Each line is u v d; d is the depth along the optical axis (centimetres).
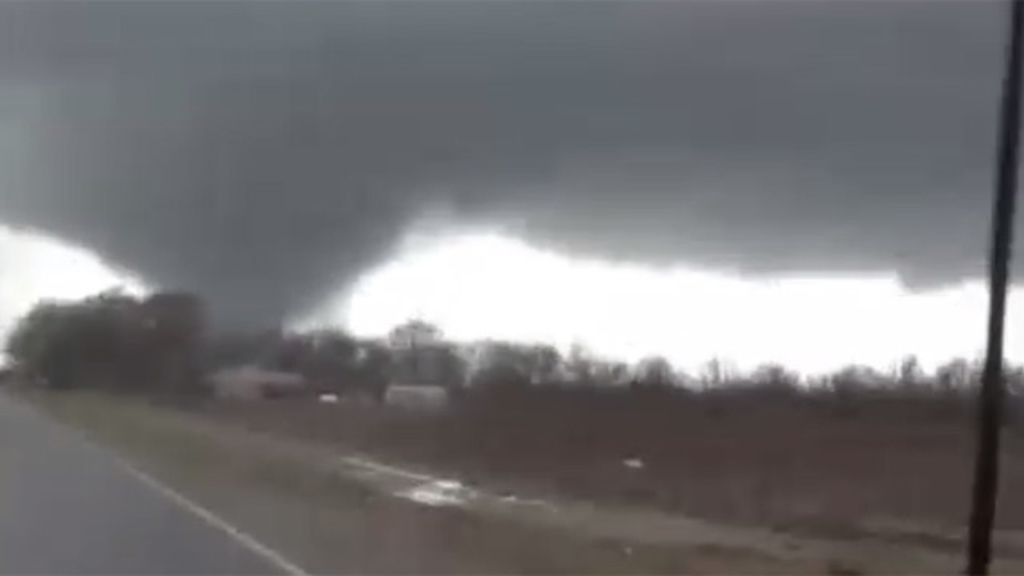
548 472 5669
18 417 9194
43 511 3055
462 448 6812
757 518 4084
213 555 2259
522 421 8525
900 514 4394
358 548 2438
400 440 7488
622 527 3588
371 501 3706
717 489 5050
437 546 2527
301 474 4588
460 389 11881
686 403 9088
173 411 10969
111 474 4319
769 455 6431
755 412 8425
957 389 8431
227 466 4866
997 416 2292
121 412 10469
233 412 10869
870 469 5909
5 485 3831
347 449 6612
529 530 3111
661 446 6900
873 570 2855
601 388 10144
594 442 7150
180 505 3291
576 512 4050
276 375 14712
